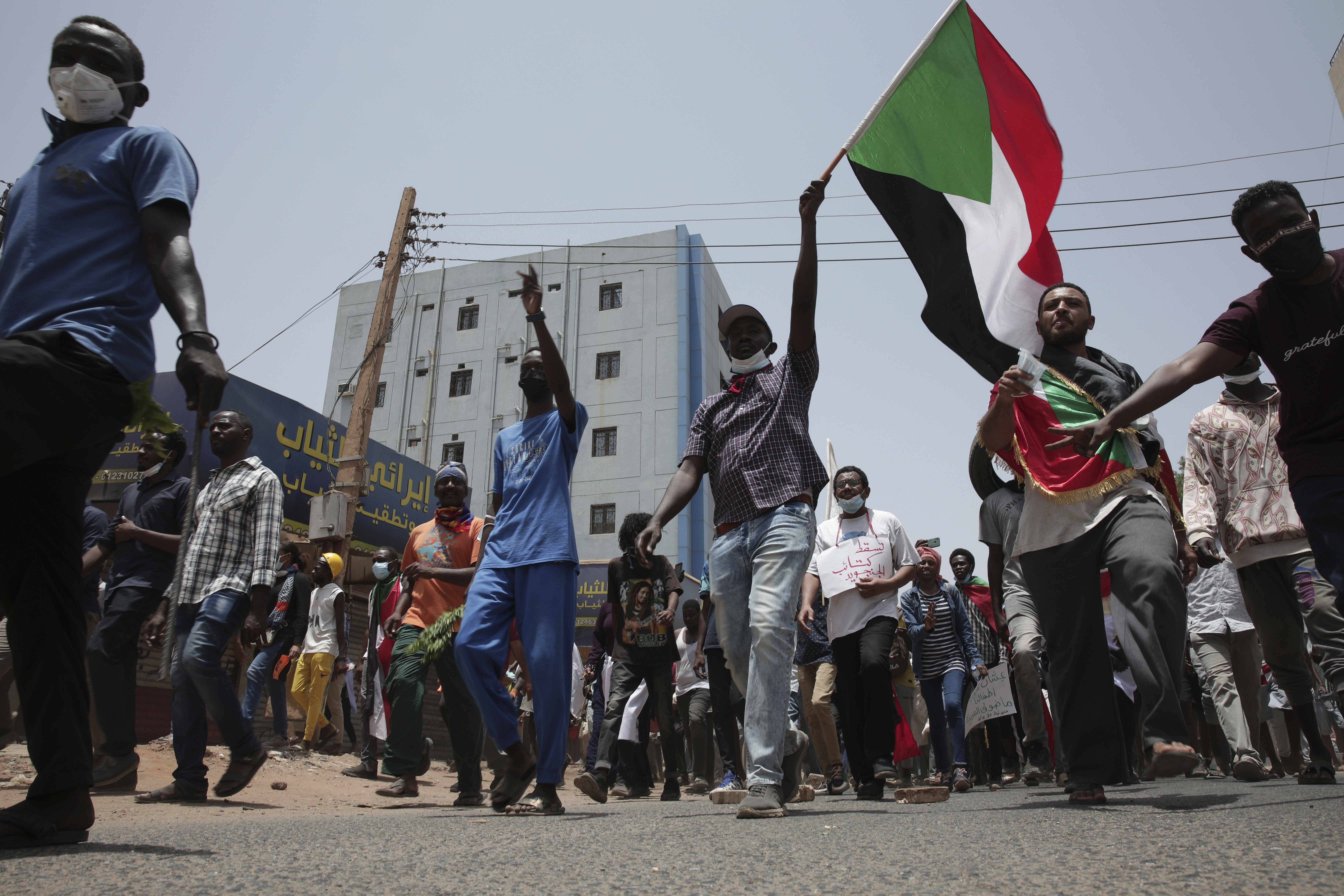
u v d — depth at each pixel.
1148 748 2.74
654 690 6.59
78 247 2.07
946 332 4.00
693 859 1.76
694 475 3.50
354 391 34.16
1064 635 3.11
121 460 11.82
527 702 9.88
